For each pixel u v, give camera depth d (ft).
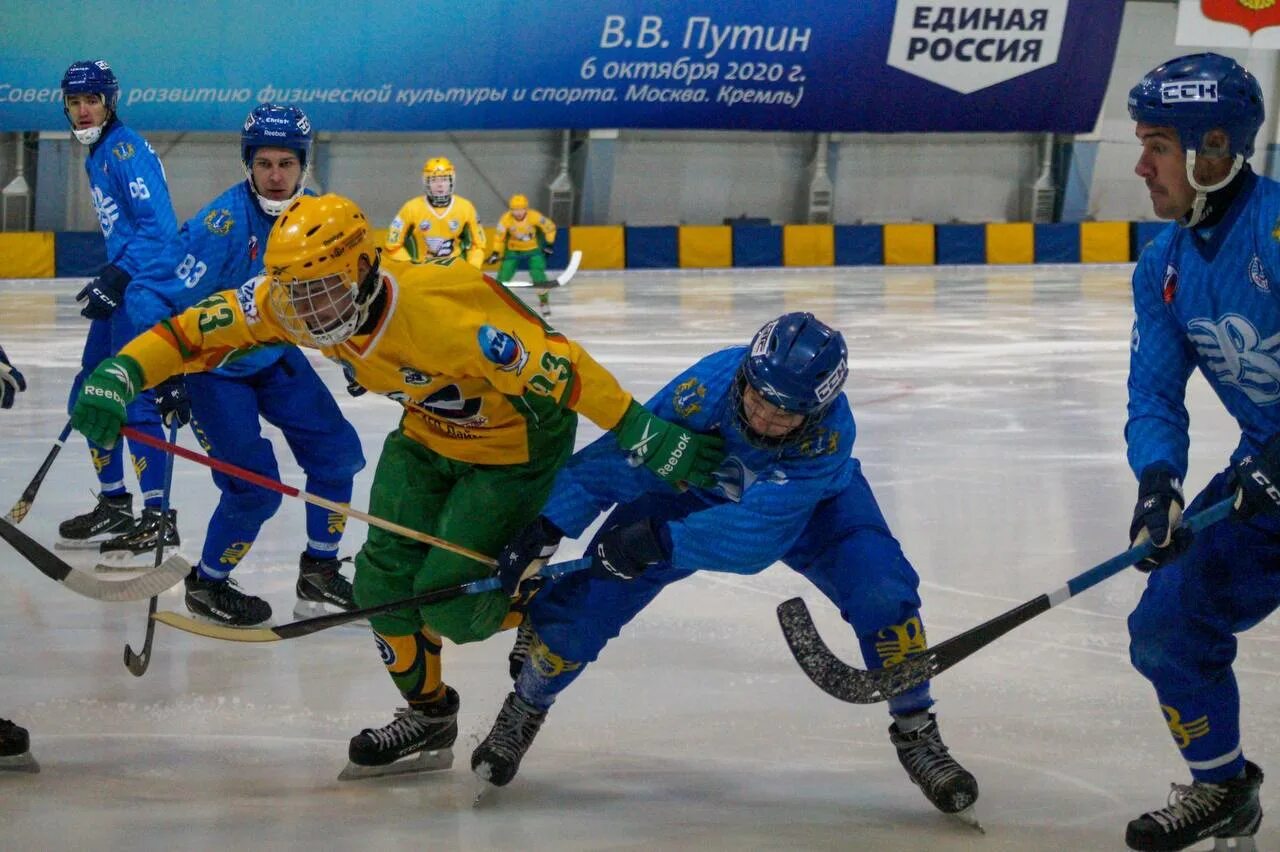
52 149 98.07
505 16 100.53
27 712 16.88
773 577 22.65
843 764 15.33
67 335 59.98
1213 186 11.73
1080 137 117.80
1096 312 70.74
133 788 14.58
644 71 104.32
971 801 13.44
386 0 98.27
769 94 107.04
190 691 17.67
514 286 60.90
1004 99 111.34
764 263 107.55
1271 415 12.37
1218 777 12.69
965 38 108.88
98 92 24.32
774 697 17.39
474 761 14.39
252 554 24.68
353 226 12.44
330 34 97.76
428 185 65.36
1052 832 13.42
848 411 13.62
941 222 119.96
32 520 27.14
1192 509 13.10
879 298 80.28
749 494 13.14
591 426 36.94
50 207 99.30
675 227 105.91
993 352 53.47
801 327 12.57
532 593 14.57
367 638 19.92
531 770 15.23
